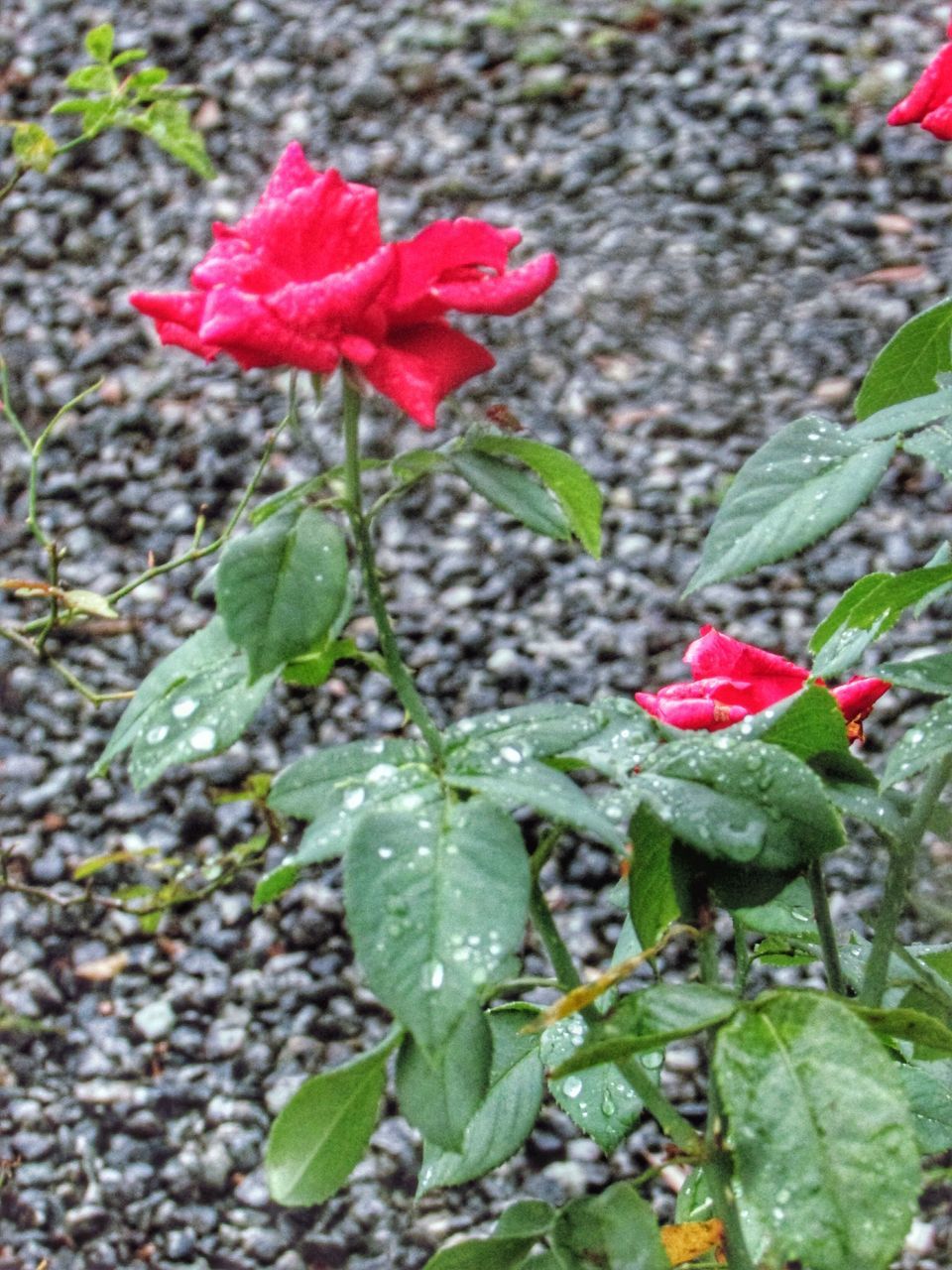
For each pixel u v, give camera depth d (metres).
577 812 0.84
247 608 0.86
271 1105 1.72
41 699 2.15
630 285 2.57
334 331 0.86
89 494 2.40
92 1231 1.62
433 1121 0.87
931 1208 1.47
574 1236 0.88
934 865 1.35
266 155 2.86
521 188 2.76
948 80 0.94
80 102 1.54
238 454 2.42
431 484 2.34
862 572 2.15
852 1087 0.84
